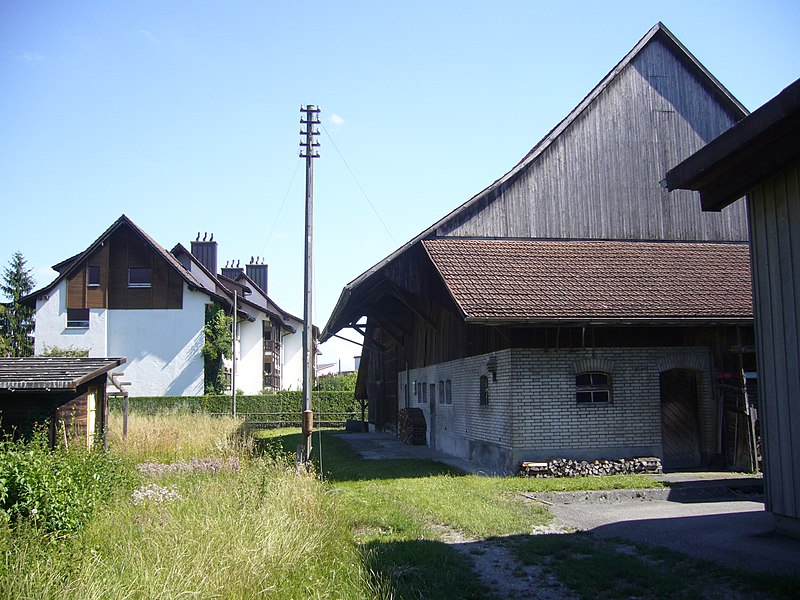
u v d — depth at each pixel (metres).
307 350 16.80
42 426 14.51
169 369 40.06
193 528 7.58
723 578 7.11
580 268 16.84
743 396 15.20
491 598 6.72
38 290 39.91
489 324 14.38
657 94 19.56
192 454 16.52
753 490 13.02
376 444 24.92
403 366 28.64
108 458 11.45
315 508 9.20
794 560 7.63
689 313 14.86
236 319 41.69
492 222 18.38
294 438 28.42
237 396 39.59
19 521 6.93
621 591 6.84
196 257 51.16
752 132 7.79
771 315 8.80
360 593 6.42
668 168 19.33
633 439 15.23
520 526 9.80
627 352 15.47
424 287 18.20
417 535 9.16
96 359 16.84
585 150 18.98
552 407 15.05
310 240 17.48
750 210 9.19
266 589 6.22
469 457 18.33
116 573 6.18
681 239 19.05
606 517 10.66
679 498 12.60
